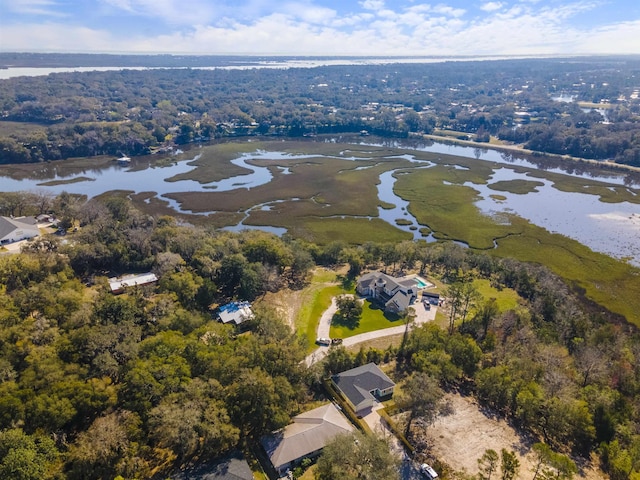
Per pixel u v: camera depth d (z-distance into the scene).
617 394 71.25
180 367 63.53
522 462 61.19
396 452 61.38
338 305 98.81
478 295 98.56
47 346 65.12
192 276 97.88
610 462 61.62
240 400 60.09
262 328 81.56
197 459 56.38
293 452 58.78
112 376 63.12
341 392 72.50
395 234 155.00
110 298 80.88
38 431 51.94
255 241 117.06
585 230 159.50
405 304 100.81
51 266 94.19
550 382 73.56
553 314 102.88
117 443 51.47
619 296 118.50
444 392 75.44
